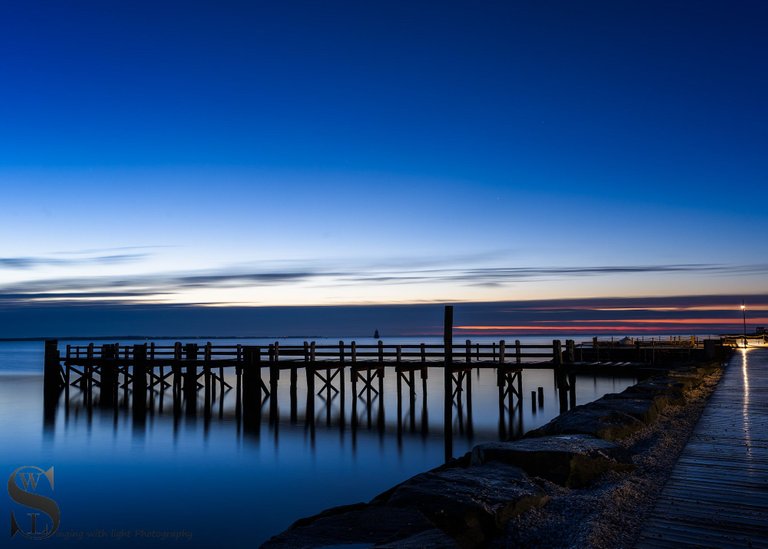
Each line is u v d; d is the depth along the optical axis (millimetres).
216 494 14758
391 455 19344
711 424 10203
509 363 26562
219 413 29156
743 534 4723
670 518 5133
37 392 38906
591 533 4723
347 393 38188
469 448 20453
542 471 6273
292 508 13625
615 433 8508
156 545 11328
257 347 28281
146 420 26844
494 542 4727
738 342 54219
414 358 70062
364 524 4246
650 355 40688
